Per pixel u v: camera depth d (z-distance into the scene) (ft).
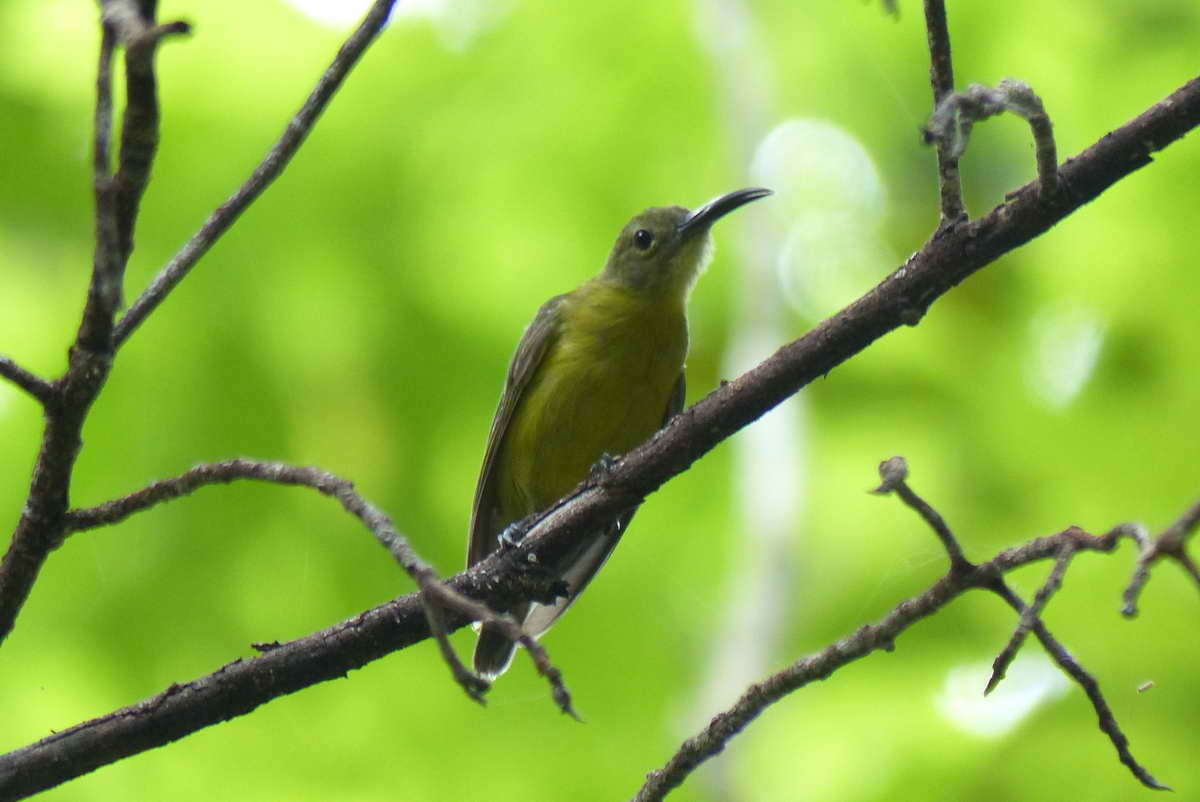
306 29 44.11
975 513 43.73
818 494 43.88
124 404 40.75
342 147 43.93
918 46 45.83
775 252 45.29
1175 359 43.01
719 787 38.50
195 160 42.39
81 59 42.04
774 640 39.22
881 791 38.78
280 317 42.32
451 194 44.60
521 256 44.57
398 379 43.04
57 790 39.27
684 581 45.47
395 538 15.40
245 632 40.96
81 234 41.88
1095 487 42.96
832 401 45.73
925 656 41.52
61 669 40.11
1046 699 39.40
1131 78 42.93
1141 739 38.04
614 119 46.32
